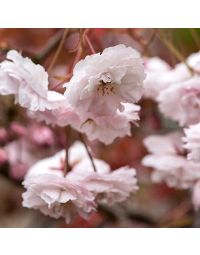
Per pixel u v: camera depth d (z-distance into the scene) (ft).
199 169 1.94
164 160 1.94
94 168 1.67
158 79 1.93
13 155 2.28
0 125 2.27
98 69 1.47
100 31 1.95
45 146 2.27
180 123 1.87
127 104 1.63
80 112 1.51
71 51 1.65
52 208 1.65
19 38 2.23
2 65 1.58
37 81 1.54
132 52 1.47
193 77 1.82
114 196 1.69
